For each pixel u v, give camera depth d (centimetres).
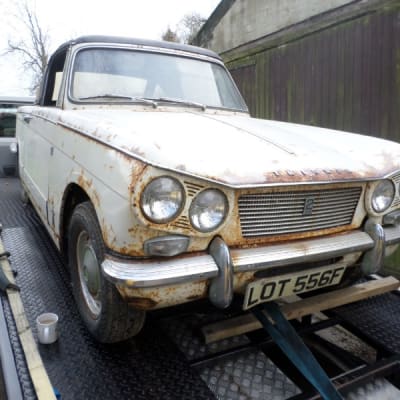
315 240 186
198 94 304
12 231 343
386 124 379
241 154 173
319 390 161
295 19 573
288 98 490
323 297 226
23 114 379
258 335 219
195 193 152
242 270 163
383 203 203
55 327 193
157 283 150
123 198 152
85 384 169
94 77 273
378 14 378
